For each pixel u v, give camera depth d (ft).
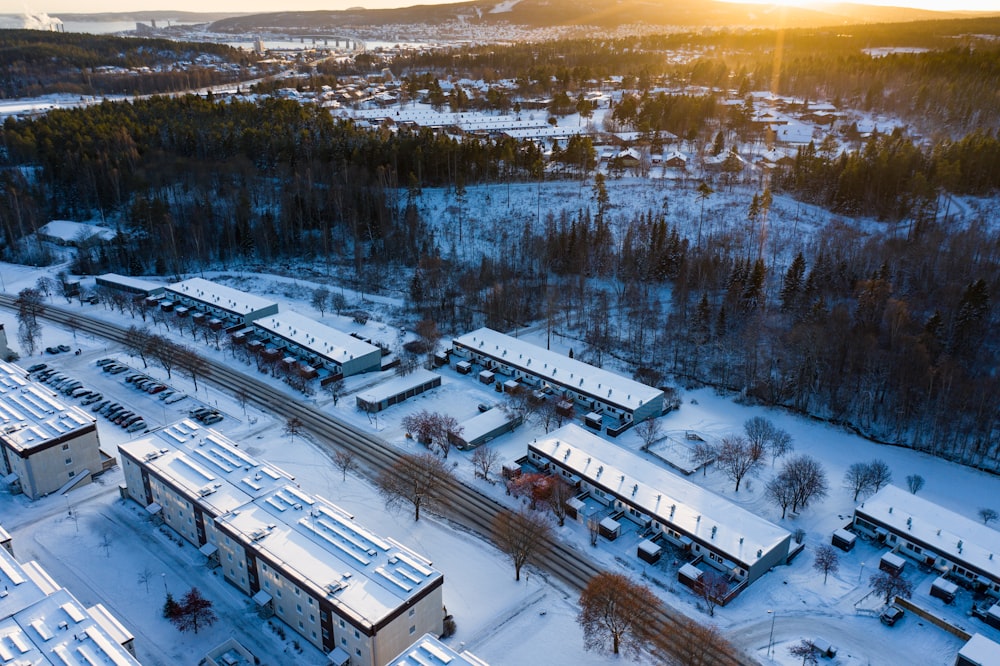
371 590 239.50
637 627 253.24
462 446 374.63
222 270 649.61
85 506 324.80
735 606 270.26
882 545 307.99
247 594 275.18
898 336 433.07
